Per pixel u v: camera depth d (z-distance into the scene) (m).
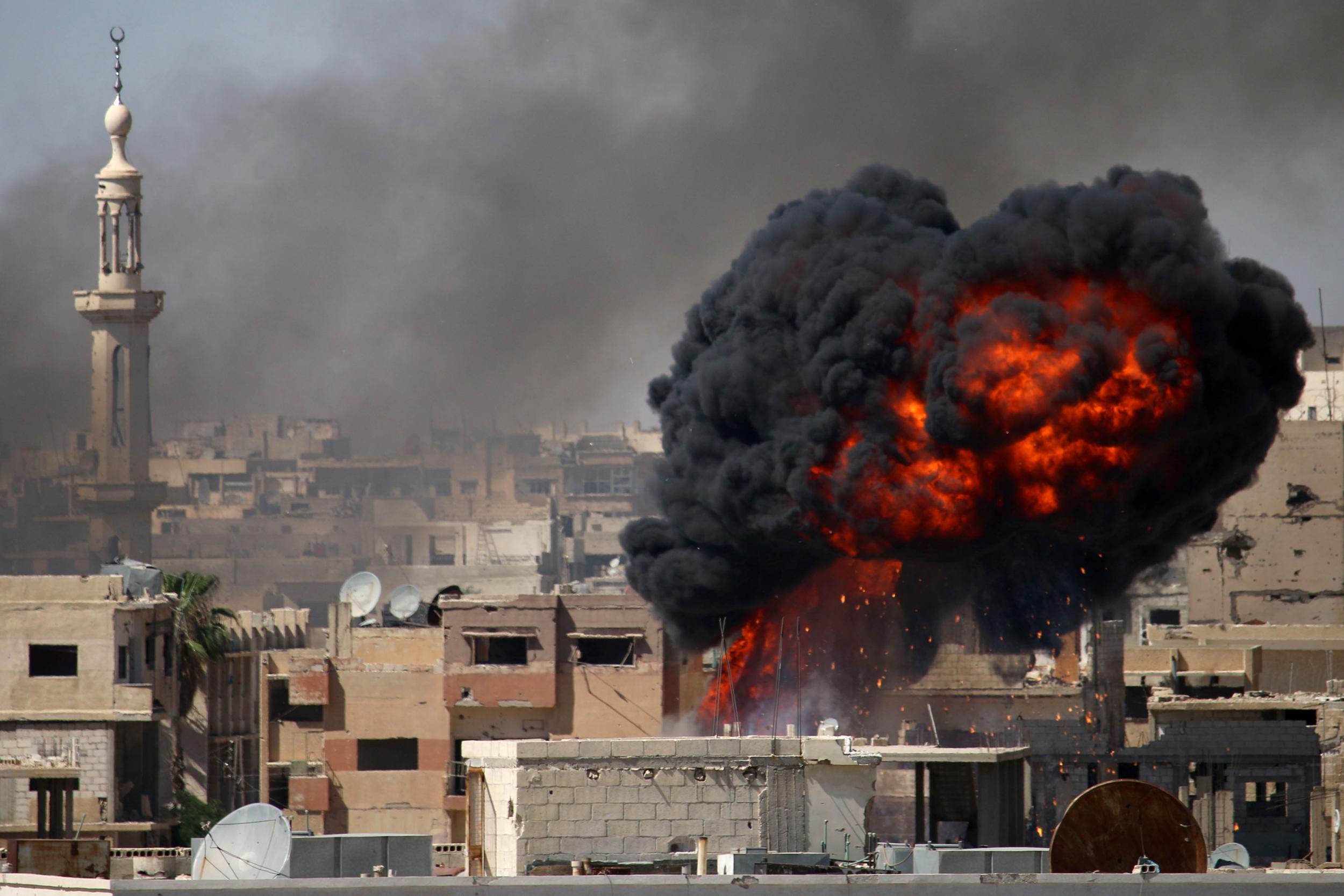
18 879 101.38
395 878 98.25
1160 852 107.94
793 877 99.00
